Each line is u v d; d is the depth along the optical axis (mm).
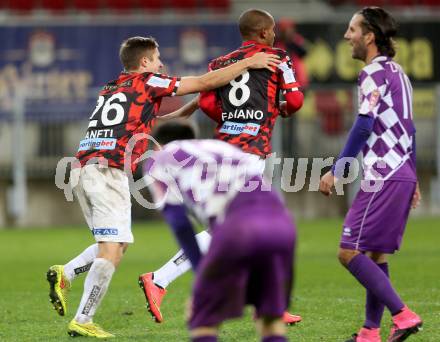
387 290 20750
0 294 32625
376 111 21188
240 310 15500
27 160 62531
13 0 71000
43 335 24094
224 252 15281
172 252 46406
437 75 65750
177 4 72000
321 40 65000
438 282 33438
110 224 23438
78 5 71438
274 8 74562
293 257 15773
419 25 65875
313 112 61938
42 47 64625
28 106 62062
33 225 63312
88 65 64750
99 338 23391
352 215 21375
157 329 24844
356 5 74062
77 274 25078
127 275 37812
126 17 69062
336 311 27219
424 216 63750
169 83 23766
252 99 24047
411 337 22750
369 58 21875
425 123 63094
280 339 15719
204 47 65500
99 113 23953
